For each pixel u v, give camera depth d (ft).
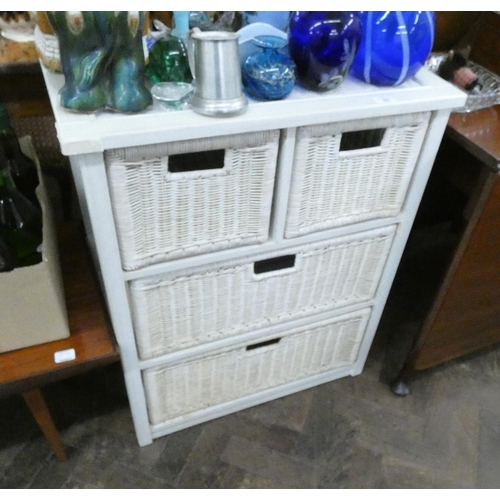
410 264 5.32
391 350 4.46
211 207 2.46
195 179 2.30
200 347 3.18
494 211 2.81
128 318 2.73
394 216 3.08
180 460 3.58
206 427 3.79
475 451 3.75
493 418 3.97
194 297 2.86
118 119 2.07
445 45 3.76
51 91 2.25
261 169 2.41
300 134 2.35
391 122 2.51
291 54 2.38
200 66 2.06
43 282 2.50
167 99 2.15
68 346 2.82
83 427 3.71
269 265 3.38
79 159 2.02
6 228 2.69
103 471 3.48
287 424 3.84
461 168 3.13
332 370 4.09
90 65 1.98
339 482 3.52
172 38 2.34
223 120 2.12
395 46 2.35
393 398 4.07
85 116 2.07
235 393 3.74
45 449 3.57
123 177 2.14
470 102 2.95
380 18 2.34
